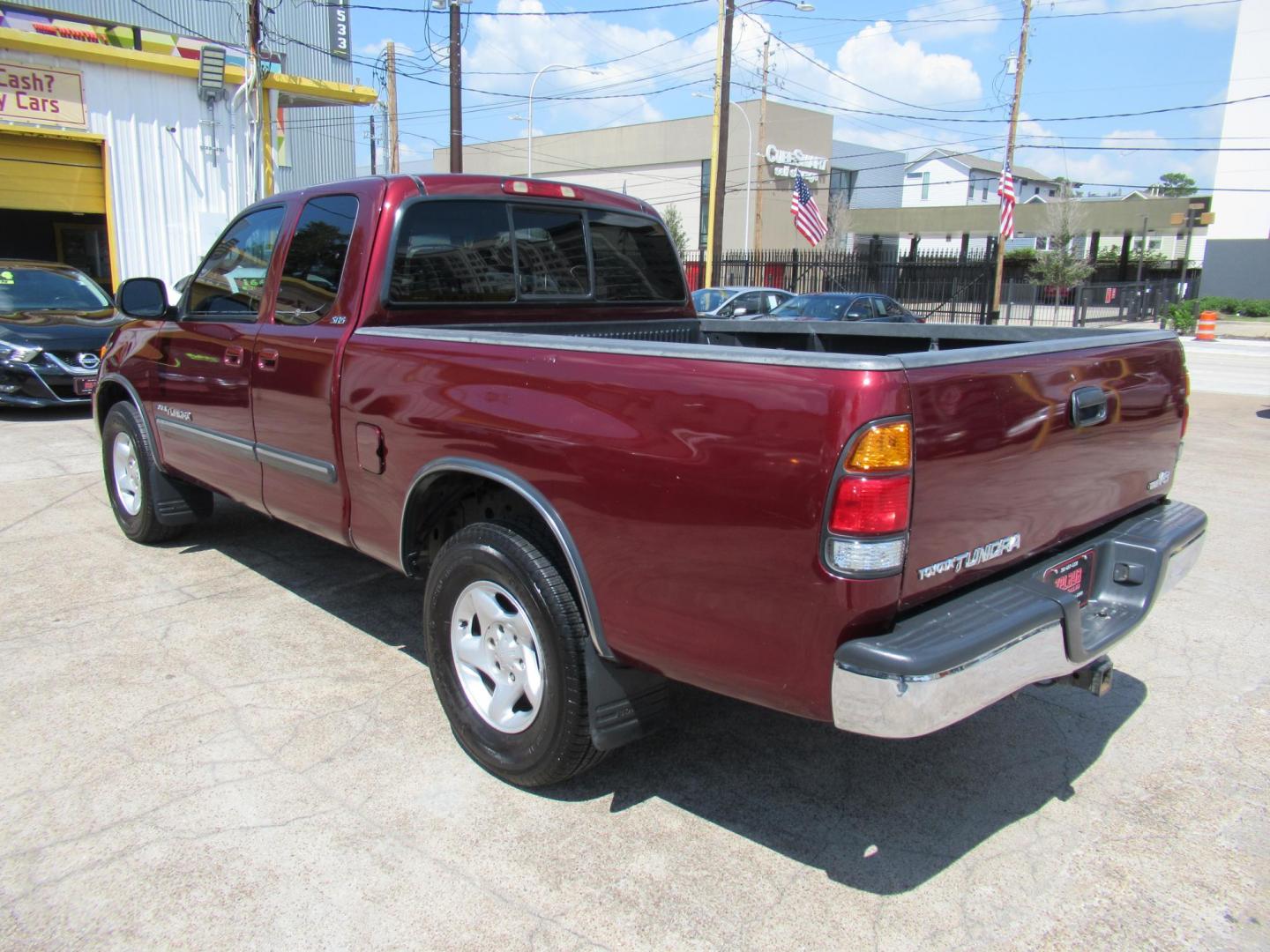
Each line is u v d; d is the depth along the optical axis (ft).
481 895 8.95
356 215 12.42
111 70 51.31
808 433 7.63
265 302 13.88
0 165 48.88
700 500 8.31
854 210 183.32
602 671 9.71
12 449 27.50
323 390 12.37
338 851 9.55
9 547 18.72
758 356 8.07
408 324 12.48
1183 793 10.91
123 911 8.63
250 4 56.34
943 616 8.25
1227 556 19.52
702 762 11.49
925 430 7.77
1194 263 199.31
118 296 15.25
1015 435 8.78
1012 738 12.17
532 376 9.72
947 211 168.96
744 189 172.65
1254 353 82.02
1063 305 137.90
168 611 15.62
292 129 83.71
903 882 9.26
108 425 18.72
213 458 15.35
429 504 11.54
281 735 11.75
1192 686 13.67
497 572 10.14
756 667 8.24
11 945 8.20
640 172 193.88
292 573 17.49
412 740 11.71
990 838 10.02
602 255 15.05
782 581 7.89
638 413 8.77
